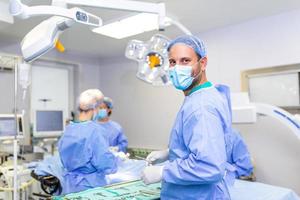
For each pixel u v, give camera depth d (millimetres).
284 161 2789
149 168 1296
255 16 2988
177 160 1243
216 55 3395
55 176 2123
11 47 3809
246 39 3141
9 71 3568
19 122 2848
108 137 3291
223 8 2742
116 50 4324
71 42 3863
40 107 4215
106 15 2781
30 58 1411
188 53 1335
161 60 2262
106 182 2115
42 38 1375
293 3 2654
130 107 4477
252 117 2100
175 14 2865
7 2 2645
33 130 3582
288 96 2818
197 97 1311
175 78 1337
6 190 2514
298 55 2770
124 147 3574
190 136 1235
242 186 1922
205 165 1138
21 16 1197
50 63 4391
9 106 3648
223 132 1266
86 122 2205
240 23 3186
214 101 1286
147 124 4230
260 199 1686
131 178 2123
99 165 2127
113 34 3422
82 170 2160
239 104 2172
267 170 2875
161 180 1267
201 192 1272
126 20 2877
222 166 1158
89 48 4191
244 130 2988
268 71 2945
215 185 1304
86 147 2104
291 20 2818
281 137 2807
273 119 2838
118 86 4668
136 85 4391
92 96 2295
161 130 4039
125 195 1596
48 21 1425
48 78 4355
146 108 4250
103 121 3455
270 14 2930
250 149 2959
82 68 4688
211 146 1155
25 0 2375
